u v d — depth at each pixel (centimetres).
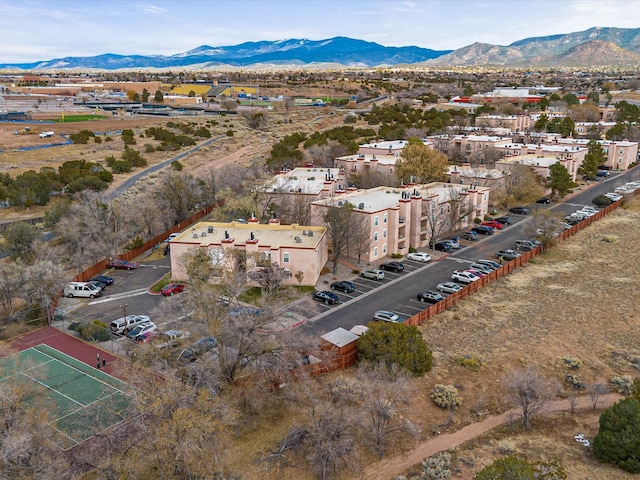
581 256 8156
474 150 14038
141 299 6706
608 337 5684
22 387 3934
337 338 5134
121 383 4747
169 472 3372
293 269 6969
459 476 3747
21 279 6138
